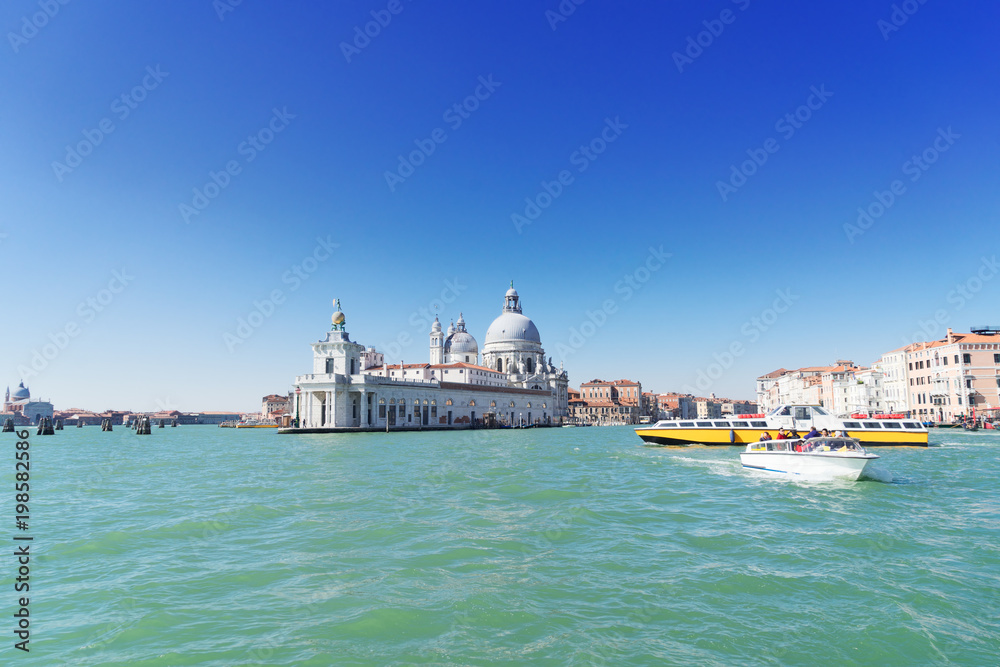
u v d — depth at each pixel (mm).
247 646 11227
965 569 15852
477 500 26812
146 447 77188
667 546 18359
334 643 11336
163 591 14320
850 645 11281
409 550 17844
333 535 19734
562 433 129250
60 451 68812
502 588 14383
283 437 107188
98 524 22016
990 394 106250
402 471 39938
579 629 11969
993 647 11227
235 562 16703
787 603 13406
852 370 155375
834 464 32438
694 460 48219
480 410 164875
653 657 10758
